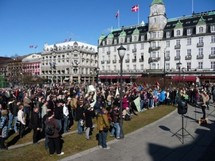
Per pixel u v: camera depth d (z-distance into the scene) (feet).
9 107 56.34
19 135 52.65
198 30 236.84
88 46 369.50
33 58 410.31
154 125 61.05
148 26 269.23
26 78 284.61
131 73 277.64
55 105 53.78
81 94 84.48
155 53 263.08
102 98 75.36
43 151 41.60
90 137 50.42
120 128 49.01
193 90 99.40
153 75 253.03
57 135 39.81
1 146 42.06
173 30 252.83
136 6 237.45
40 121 48.29
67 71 347.97
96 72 330.13
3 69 397.80
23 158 38.11
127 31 298.76
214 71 222.07
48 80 336.49
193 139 47.75
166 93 101.35
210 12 246.47
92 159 37.40
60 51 355.77
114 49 301.63
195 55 238.07
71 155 39.52
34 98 74.54
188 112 80.12
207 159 36.55
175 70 243.81
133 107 77.20
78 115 53.57
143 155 38.93
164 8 263.90
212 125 60.23
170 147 42.93
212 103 100.78
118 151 41.16
